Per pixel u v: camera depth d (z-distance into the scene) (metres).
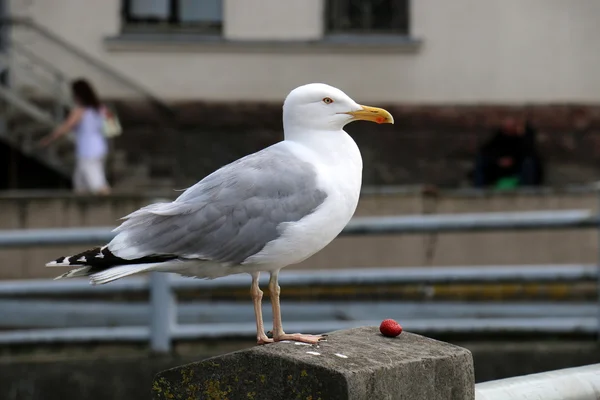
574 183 23.91
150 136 23.47
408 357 5.20
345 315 13.02
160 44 23.89
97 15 23.81
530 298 14.58
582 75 23.92
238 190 6.19
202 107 23.98
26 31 22.69
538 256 15.64
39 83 22.31
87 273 5.97
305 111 6.45
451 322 11.34
